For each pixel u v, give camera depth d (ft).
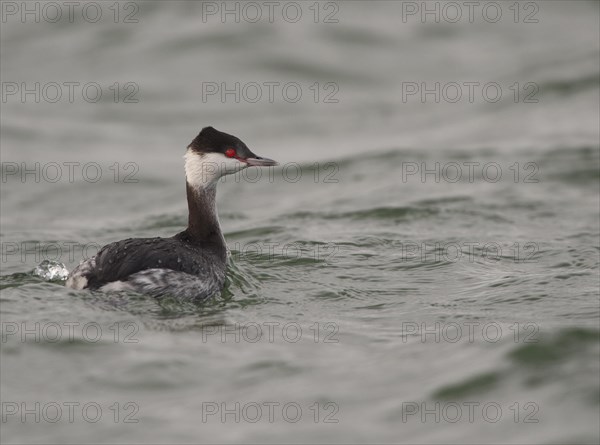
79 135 78.59
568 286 45.65
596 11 99.86
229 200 65.57
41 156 73.77
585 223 56.54
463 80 87.51
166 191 67.77
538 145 72.54
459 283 46.88
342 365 37.27
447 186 65.31
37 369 36.14
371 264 49.88
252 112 83.30
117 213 63.05
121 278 41.52
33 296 41.86
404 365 37.19
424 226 57.21
